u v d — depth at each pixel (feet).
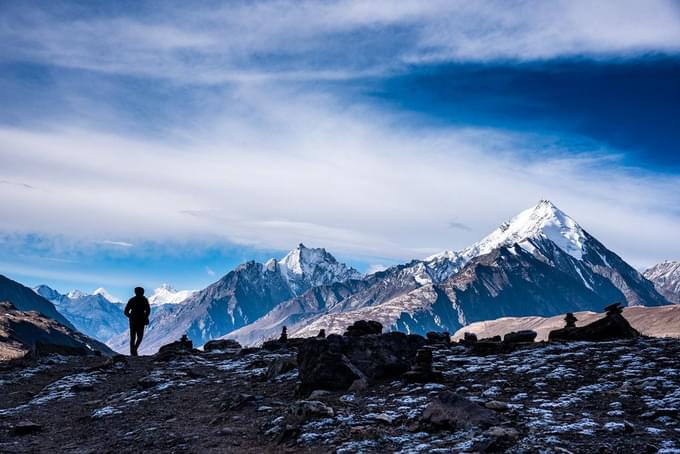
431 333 134.92
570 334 112.68
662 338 101.30
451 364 95.50
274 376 94.68
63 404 89.30
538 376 79.10
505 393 72.08
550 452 48.42
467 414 58.23
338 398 74.13
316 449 55.52
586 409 62.59
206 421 71.20
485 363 92.53
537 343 108.99
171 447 60.03
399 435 57.62
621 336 108.27
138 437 65.16
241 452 56.90
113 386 101.19
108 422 74.90
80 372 116.26
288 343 143.43
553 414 60.80
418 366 82.43
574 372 79.00
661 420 56.59
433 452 50.78
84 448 62.95
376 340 88.48
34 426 72.79
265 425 65.10
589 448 49.49
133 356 136.15
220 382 97.81
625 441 50.93
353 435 57.67
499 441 51.44
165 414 76.59
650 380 69.97
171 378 101.71
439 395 62.28
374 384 82.28
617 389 68.49
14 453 61.46
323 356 82.23
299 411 65.57
